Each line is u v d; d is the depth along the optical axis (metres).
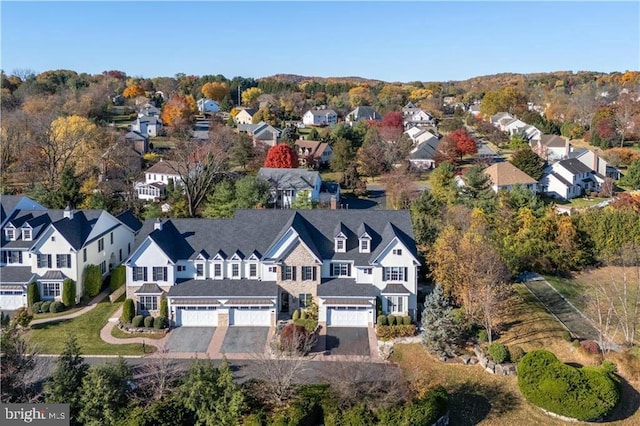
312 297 54.50
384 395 38.56
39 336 50.59
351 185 108.44
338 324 53.19
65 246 57.06
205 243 56.34
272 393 39.38
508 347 46.00
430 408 37.25
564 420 39.41
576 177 104.75
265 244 56.12
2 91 171.25
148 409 36.59
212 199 82.62
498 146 149.12
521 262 66.00
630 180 108.12
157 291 53.78
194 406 37.34
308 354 46.97
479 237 58.25
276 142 138.50
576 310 55.81
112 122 172.50
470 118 189.00
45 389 36.50
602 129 142.88
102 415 36.47
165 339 50.28
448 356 46.50
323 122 195.12
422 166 123.31
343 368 40.66
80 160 100.31
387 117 161.50
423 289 59.44
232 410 36.84
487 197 80.00
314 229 57.16
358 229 56.75
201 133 152.50
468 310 50.25
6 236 58.47
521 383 41.22
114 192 95.25
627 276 67.06
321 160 129.62
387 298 53.41
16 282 56.22
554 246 67.75
